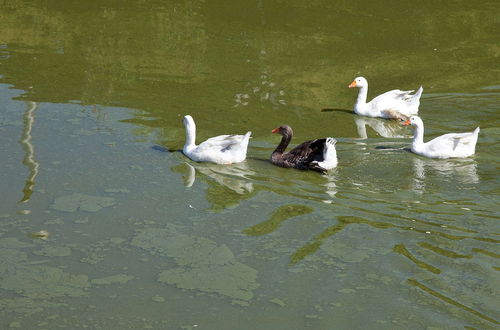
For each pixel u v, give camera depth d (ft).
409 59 73.41
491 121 56.03
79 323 30.99
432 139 52.39
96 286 33.99
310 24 84.64
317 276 34.42
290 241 37.76
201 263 35.99
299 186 44.24
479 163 47.37
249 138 53.26
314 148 46.75
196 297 32.99
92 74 67.77
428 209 40.22
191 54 74.38
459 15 88.22
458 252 35.73
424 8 91.09
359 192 42.96
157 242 38.11
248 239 38.17
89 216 40.88
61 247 37.58
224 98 62.34
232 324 30.76
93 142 51.55
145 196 43.39
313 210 40.86
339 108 60.85
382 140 52.90
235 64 71.51
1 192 43.45
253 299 32.73
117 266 35.78
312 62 72.54
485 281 33.24
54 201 42.55
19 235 38.73
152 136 53.31
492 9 90.48
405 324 30.42
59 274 35.04
